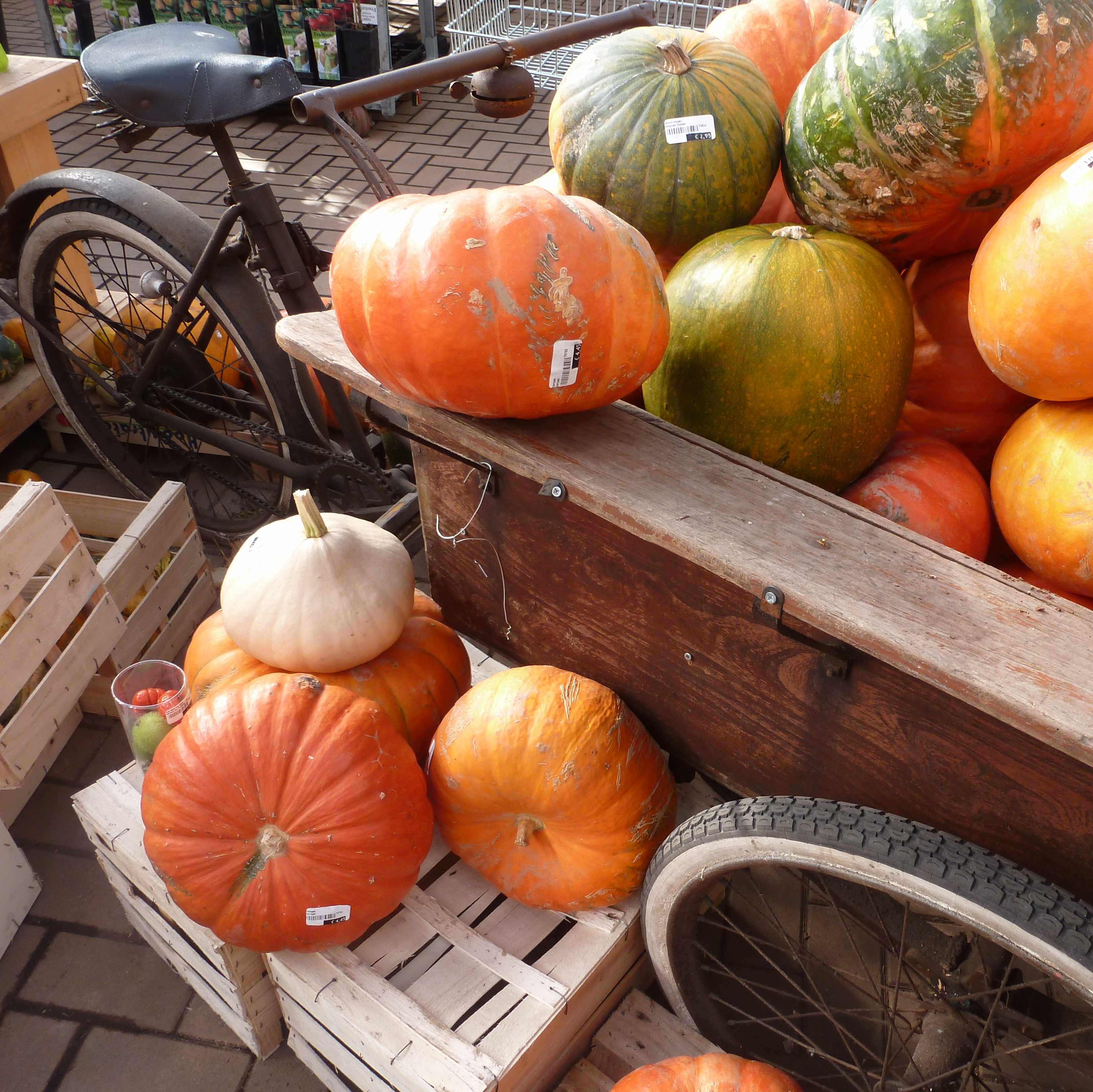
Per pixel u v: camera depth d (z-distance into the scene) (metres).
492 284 1.17
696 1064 1.44
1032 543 1.32
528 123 5.79
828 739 1.30
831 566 1.13
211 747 1.42
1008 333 1.21
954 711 1.12
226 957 1.57
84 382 3.08
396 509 2.46
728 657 1.35
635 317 1.24
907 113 1.27
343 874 1.42
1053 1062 1.48
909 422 1.61
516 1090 1.49
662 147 1.56
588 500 1.25
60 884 2.07
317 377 2.60
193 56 2.24
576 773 1.46
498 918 1.65
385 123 5.78
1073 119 1.24
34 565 1.90
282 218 2.37
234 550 2.95
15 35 7.19
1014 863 1.14
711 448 1.33
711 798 1.79
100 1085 1.76
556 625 1.62
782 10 1.84
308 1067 1.77
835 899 1.54
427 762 1.73
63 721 2.27
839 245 1.39
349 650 1.64
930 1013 1.53
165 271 2.57
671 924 1.47
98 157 5.31
